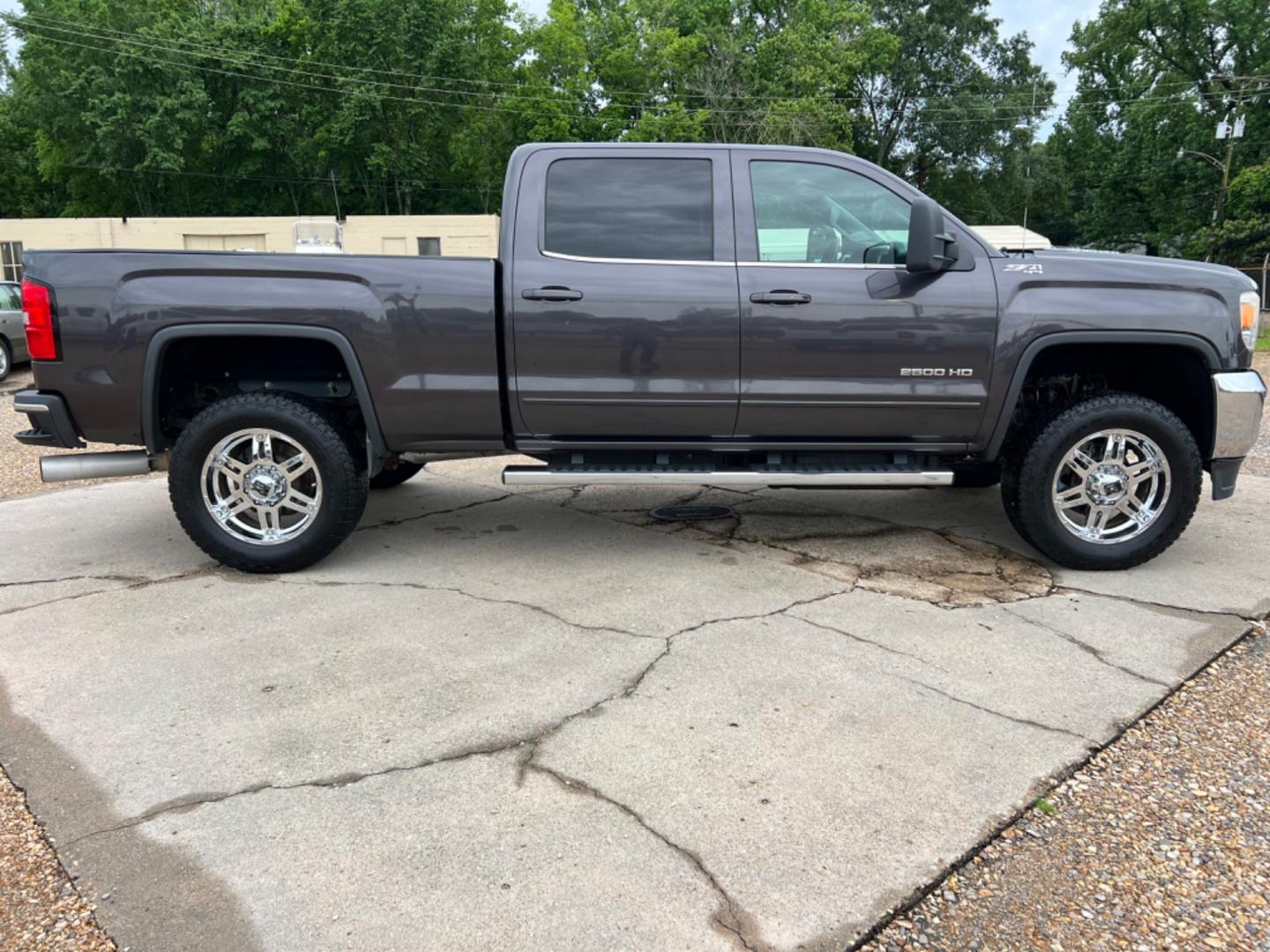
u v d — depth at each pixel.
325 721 2.94
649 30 42.09
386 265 4.07
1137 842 2.36
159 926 2.04
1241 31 39.50
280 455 4.33
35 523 5.40
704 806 2.47
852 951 1.97
